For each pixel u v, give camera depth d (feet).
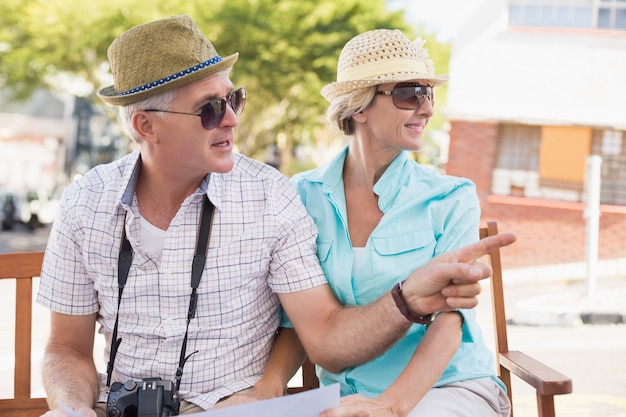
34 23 48.78
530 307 25.71
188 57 7.20
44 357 7.75
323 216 8.17
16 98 55.83
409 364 7.11
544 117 42.39
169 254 7.48
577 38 42.22
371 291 7.81
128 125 7.52
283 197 7.80
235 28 47.93
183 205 7.49
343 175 8.44
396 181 8.07
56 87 56.13
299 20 48.49
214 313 7.54
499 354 8.16
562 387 6.83
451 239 7.84
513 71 42.70
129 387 6.94
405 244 7.82
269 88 51.11
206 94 7.19
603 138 42.27
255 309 7.77
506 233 6.48
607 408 15.58
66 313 7.79
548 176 42.80
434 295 6.66
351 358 7.25
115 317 7.65
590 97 42.11
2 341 21.85
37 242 52.49
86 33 48.55
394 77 7.83
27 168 90.84
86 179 7.85
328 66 49.47
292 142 64.49
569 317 25.16
